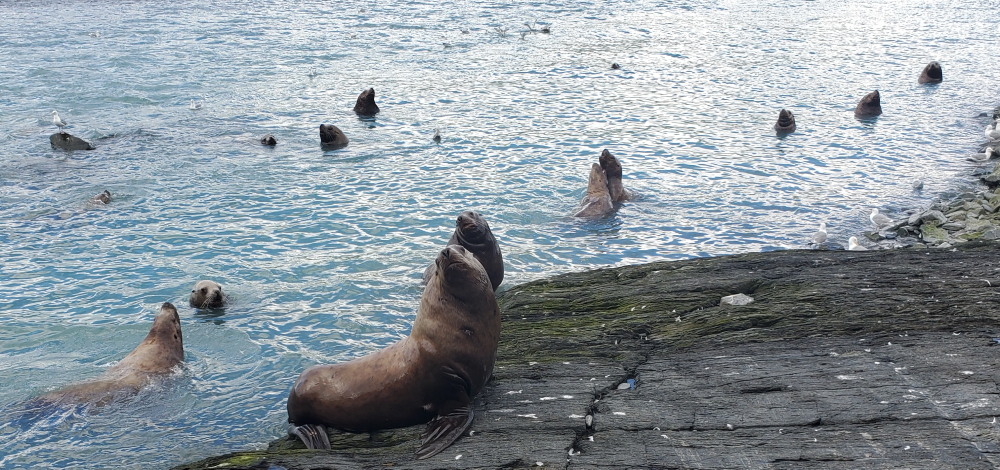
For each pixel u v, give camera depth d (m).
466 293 9.55
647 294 13.76
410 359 9.63
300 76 35.25
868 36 46.56
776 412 9.26
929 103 31.70
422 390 9.62
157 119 28.47
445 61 38.59
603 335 12.12
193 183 21.91
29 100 30.45
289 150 25.09
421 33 45.41
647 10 55.00
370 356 9.97
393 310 14.72
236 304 15.05
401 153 24.75
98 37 42.03
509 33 45.91
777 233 18.75
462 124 28.14
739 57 40.41
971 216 19.44
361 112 29.52
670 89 33.66
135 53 38.62
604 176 20.20
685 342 11.60
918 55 41.38
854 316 12.01
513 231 18.67
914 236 18.52
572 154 24.66
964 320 11.60
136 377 12.11
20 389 12.06
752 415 9.23
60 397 11.62
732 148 25.52
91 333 13.95
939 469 7.93
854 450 8.36
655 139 26.38
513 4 55.94
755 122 28.66
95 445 10.55
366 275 16.25
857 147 25.81
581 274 15.26
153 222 19.20
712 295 13.54
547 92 32.88
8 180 22.00
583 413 9.55
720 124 28.36
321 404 9.88
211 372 12.53
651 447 8.67
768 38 45.69
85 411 11.33
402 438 9.56
